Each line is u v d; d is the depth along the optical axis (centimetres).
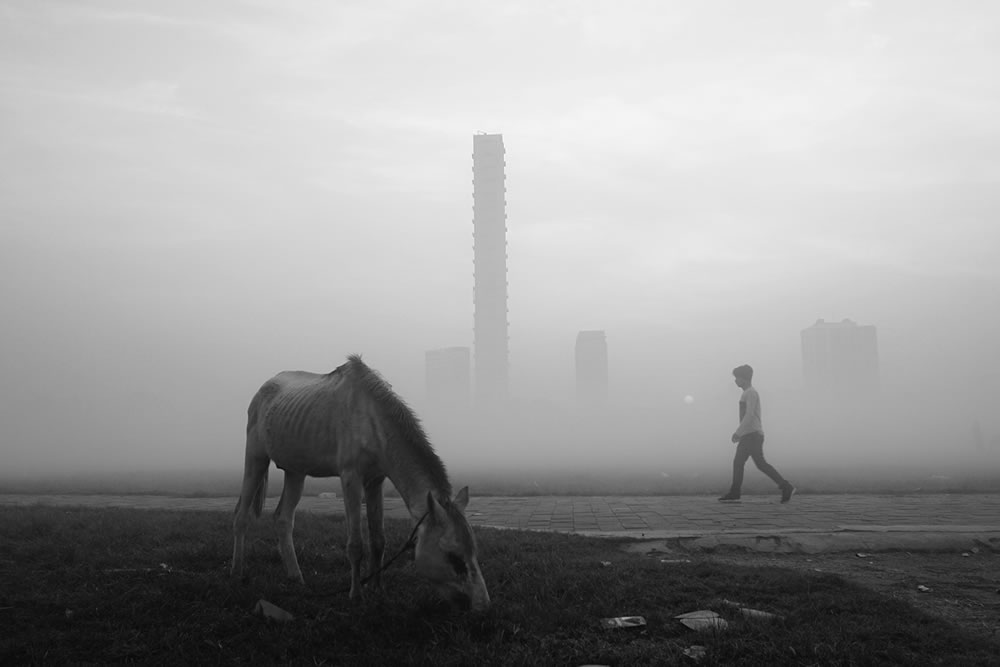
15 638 495
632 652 456
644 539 897
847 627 499
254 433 726
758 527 1020
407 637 493
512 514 1277
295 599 591
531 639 485
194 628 514
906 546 875
